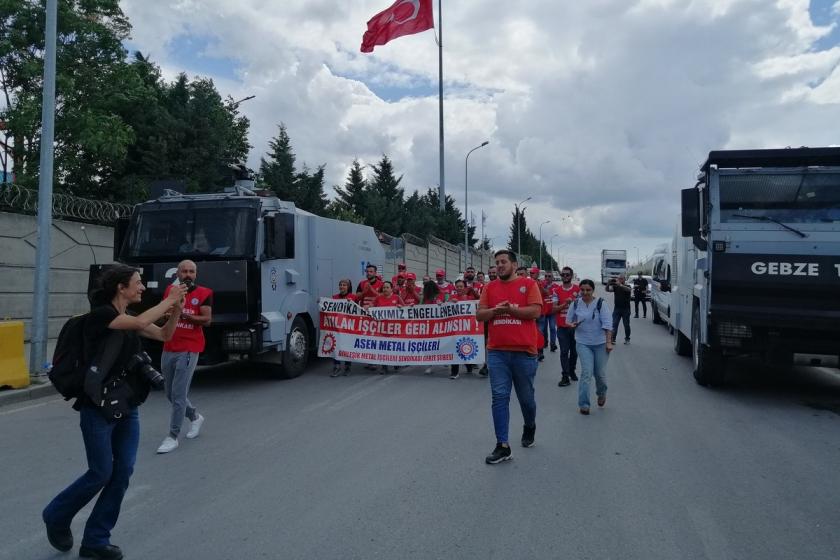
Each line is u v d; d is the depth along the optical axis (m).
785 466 5.93
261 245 10.00
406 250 30.52
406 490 5.17
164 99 26.02
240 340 9.75
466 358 11.41
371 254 15.55
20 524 4.53
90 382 3.70
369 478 5.48
